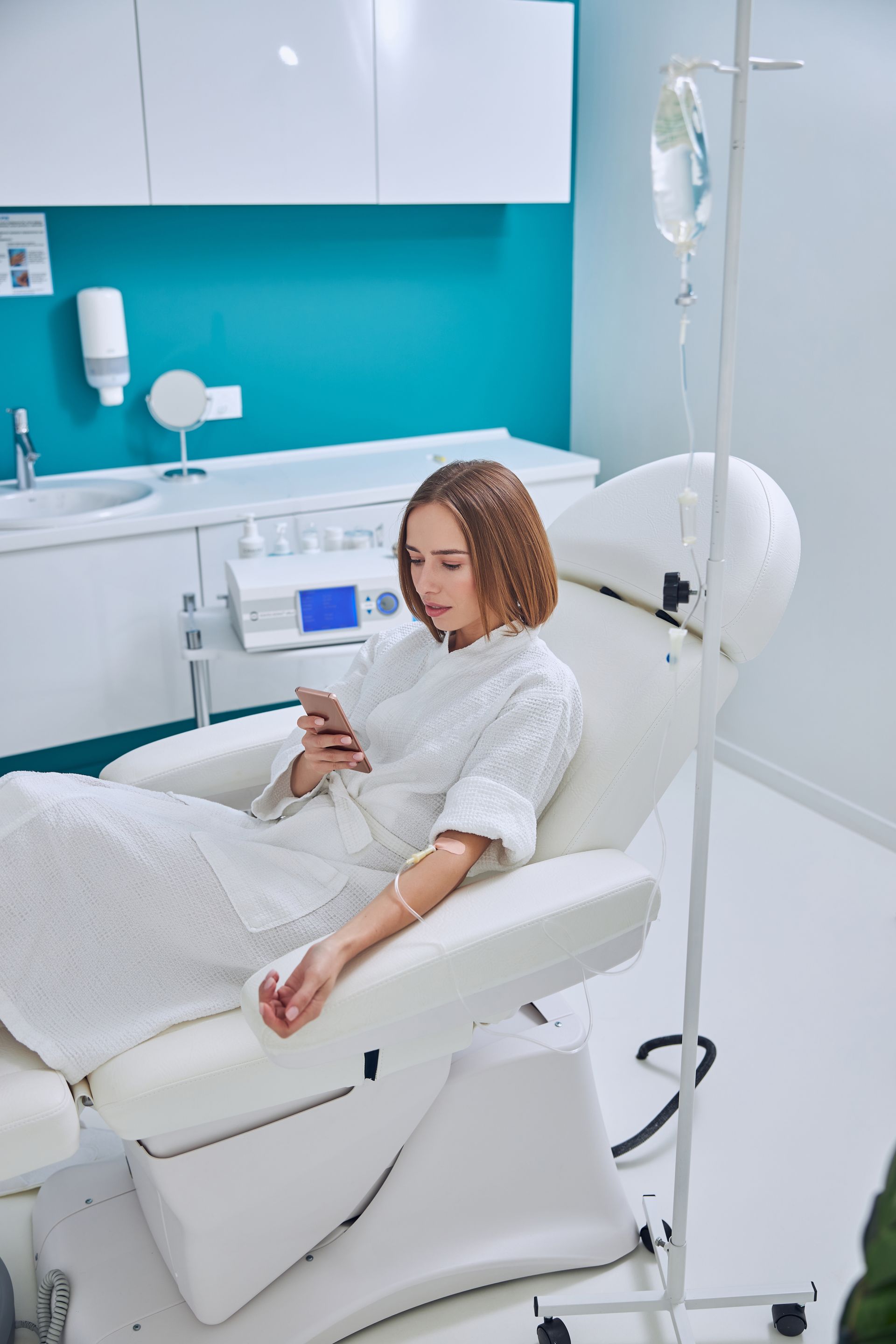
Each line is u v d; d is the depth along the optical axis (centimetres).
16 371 254
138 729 275
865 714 243
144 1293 131
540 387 324
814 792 259
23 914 115
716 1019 187
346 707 150
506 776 121
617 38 279
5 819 118
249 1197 121
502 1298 138
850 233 223
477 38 253
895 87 207
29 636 230
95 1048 110
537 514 127
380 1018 107
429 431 312
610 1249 141
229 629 219
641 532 140
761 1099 169
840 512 239
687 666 129
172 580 241
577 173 305
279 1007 102
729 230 94
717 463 102
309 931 124
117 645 240
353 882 127
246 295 274
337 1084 114
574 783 131
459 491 123
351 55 240
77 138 220
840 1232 145
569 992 195
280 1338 127
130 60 220
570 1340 128
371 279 288
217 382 277
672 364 283
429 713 133
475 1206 137
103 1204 144
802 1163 157
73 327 256
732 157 92
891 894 224
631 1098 169
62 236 249
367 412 300
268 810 140
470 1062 133
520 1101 135
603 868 122
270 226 271
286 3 230
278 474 275
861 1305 41
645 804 130
